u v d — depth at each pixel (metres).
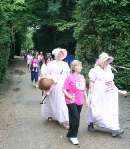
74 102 7.78
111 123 8.24
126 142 7.86
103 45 16.22
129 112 10.88
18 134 8.49
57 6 35.88
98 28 16.05
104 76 8.30
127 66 15.54
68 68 9.50
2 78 19.98
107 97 8.34
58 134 8.52
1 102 13.15
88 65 16.70
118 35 15.87
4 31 16.70
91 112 8.43
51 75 9.43
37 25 38.94
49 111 9.80
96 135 8.37
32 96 14.96
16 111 11.27
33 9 37.88
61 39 37.44
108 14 15.82
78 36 17.52
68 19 36.88
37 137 8.25
